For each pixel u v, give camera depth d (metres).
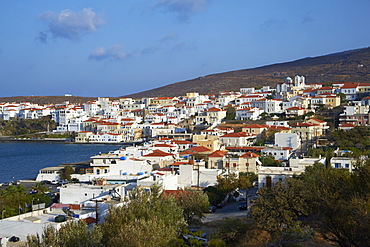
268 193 82.38
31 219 84.44
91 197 109.69
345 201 69.38
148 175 135.12
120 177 134.25
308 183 82.19
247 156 159.25
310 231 74.00
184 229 83.12
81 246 61.91
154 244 64.50
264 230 79.31
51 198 142.62
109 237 68.00
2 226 81.88
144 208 76.00
